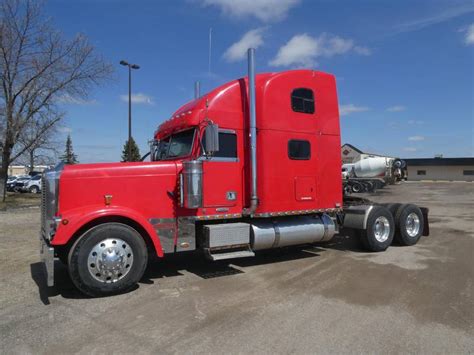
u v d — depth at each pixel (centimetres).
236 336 437
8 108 2409
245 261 804
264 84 751
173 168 679
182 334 444
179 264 782
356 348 406
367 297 564
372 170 3225
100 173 632
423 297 561
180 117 743
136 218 619
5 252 918
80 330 460
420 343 416
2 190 2503
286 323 471
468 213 1680
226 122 730
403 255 845
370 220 872
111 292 586
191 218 690
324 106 829
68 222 572
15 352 406
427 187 4456
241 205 739
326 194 825
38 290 620
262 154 742
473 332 442
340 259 812
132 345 419
